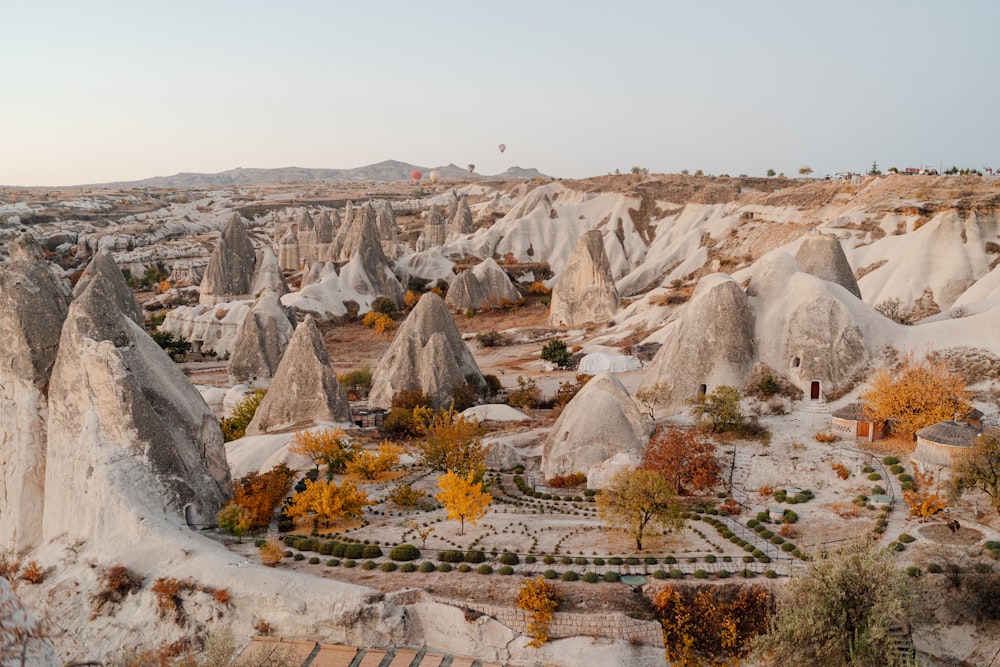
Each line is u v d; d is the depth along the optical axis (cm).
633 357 9388
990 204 10119
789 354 6319
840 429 5684
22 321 4716
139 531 4169
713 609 3741
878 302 9994
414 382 7988
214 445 5056
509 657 3572
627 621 3628
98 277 4819
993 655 3522
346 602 3675
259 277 14012
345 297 13312
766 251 12938
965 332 6103
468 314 13600
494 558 4212
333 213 19975
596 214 17562
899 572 3519
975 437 4794
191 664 3375
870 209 11681
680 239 15112
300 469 5800
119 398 4494
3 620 774
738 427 5838
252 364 9706
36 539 4644
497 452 6119
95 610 3866
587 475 5544
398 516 4922
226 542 4478
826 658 3325
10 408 4697
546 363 10025
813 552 3712
